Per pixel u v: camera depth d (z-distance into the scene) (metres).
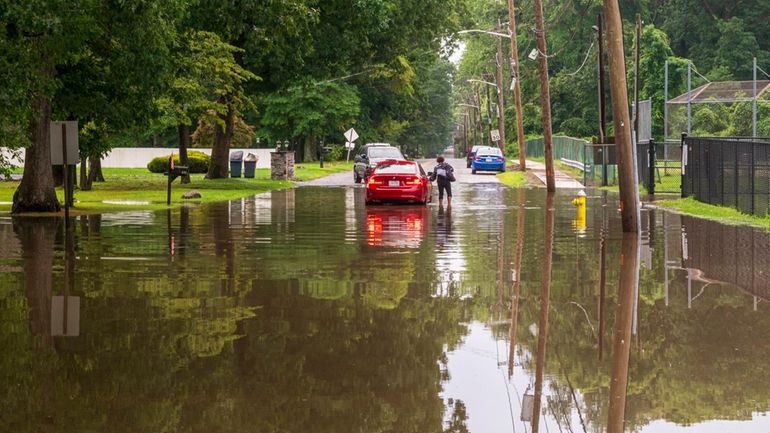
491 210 37.62
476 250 23.30
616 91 27.56
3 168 35.16
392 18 57.81
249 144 110.69
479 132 181.25
